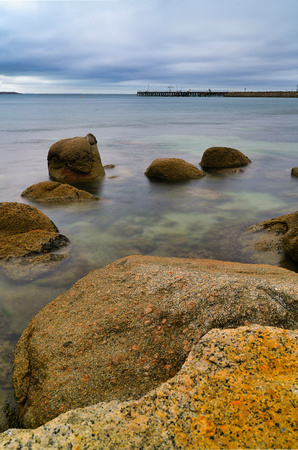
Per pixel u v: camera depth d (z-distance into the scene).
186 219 9.53
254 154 19.81
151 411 1.88
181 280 4.14
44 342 3.71
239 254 7.09
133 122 40.06
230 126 34.69
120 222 9.31
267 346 2.28
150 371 3.11
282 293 3.57
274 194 12.02
